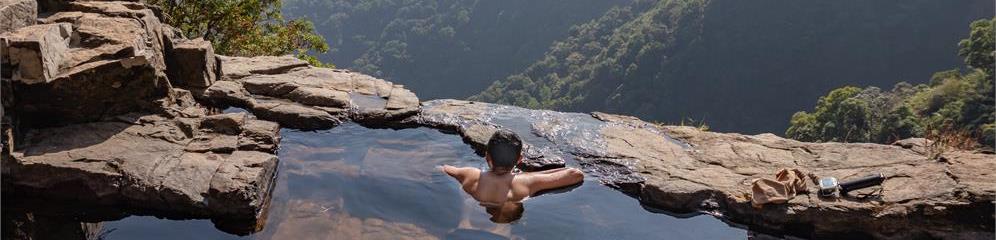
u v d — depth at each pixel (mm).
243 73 6719
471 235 3762
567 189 4598
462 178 4566
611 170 4895
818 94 100688
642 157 5105
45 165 4191
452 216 4043
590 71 128250
